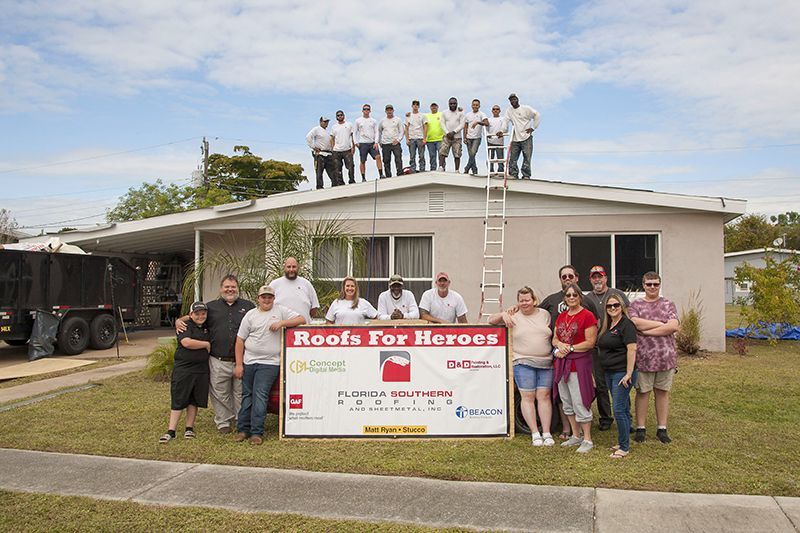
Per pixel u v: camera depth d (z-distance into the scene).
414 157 14.50
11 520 4.91
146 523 4.83
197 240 14.65
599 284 7.58
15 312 13.69
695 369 11.02
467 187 13.33
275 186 47.56
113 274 16.16
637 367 6.70
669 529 4.62
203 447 6.84
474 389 7.16
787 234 61.06
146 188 44.84
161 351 11.02
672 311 6.67
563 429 7.21
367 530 4.66
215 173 47.00
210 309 7.39
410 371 7.19
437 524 4.75
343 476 5.88
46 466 6.23
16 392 10.05
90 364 13.05
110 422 7.93
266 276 11.50
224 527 4.75
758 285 15.04
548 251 13.15
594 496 5.26
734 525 4.67
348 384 7.21
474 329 7.21
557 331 6.76
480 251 13.35
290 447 6.86
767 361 11.99
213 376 7.32
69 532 4.71
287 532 4.65
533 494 5.33
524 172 13.33
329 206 13.96
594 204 13.05
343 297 8.19
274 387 7.45
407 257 13.73
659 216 12.84
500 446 6.82
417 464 6.17
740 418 7.81
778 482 5.50
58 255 14.61
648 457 6.27
